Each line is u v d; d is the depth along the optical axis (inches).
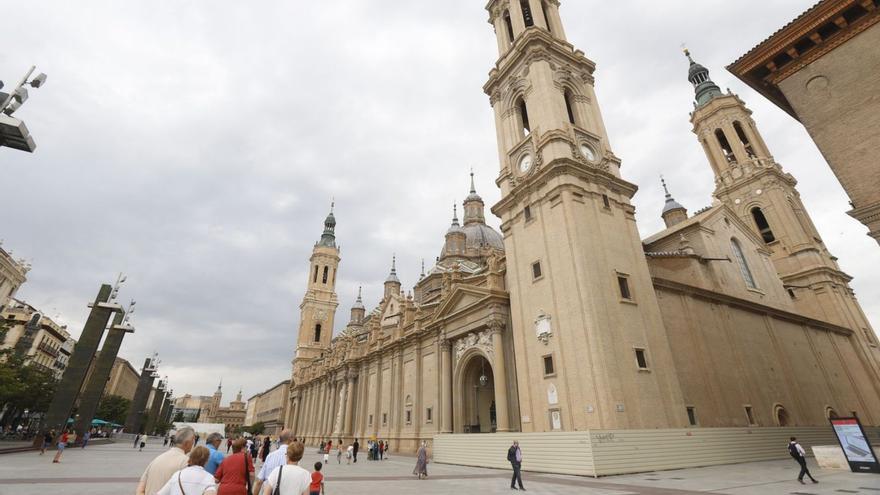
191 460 219.9
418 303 2423.7
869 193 494.0
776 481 632.4
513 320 1136.8
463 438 1140.5
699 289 1231.5
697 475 727.1
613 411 833.5
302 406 3134.8
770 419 1203.2
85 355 1501.0
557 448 845.2
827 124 538.3
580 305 941.8
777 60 593.6
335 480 742.5
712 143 2225.6
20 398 1889.8
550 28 1530.5
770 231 2010.3
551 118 1195.3
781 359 1376.7
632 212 1160.8
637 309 1007.6
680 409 947.3
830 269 1866.4
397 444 1658.5
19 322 1902.1
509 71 1430.9
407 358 1763.0
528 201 1178.0
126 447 1955.0
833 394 1504.7
